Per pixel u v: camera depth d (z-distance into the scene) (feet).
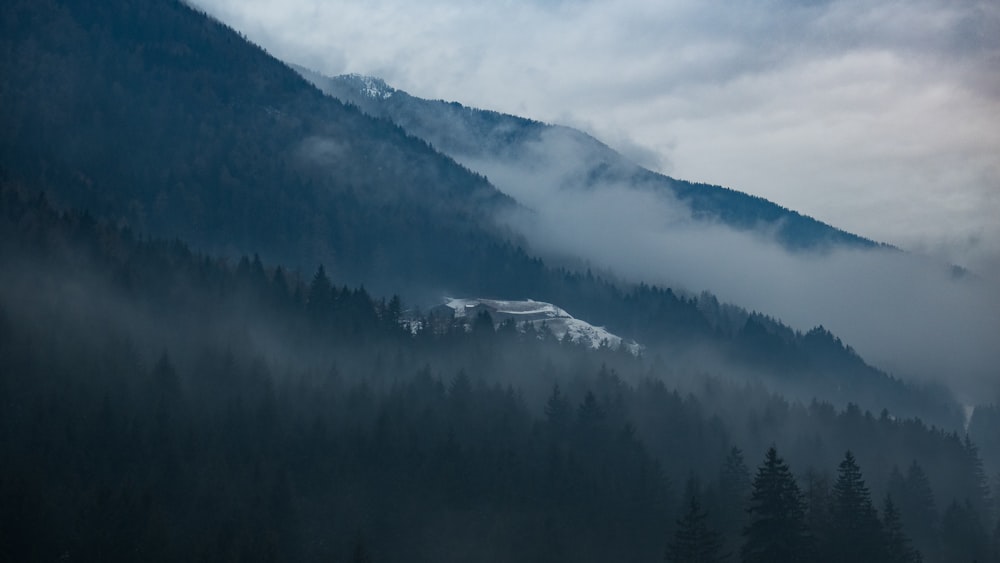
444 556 492.95
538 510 516.32
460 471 528.63
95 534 447.42
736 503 495.41
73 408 520.01
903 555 428.97
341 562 479.41
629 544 500.74
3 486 449.89
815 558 372.38
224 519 478.59
